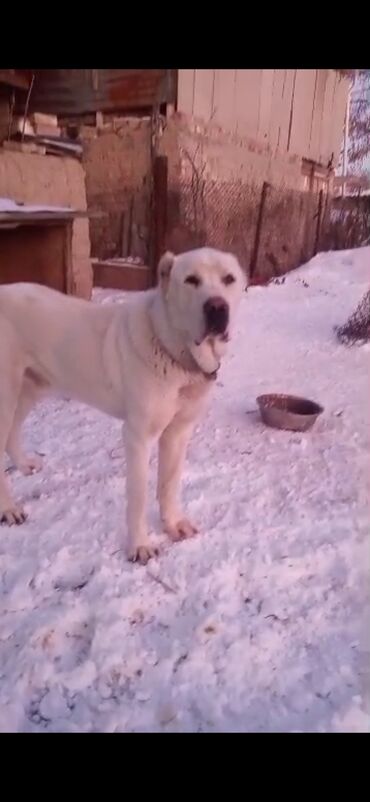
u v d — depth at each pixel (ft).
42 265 11.66
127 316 4.38
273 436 6.91
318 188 23.89
